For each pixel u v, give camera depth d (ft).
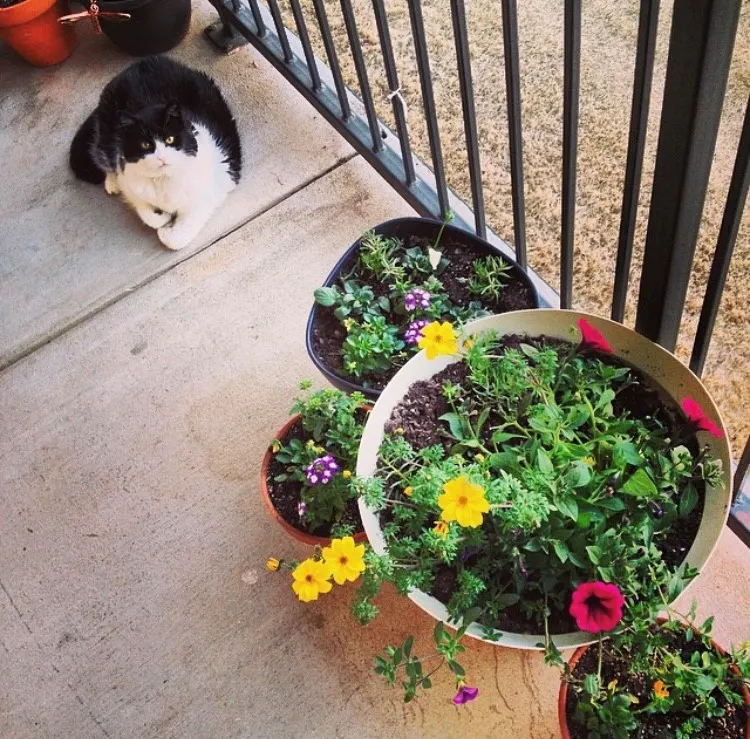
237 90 7.17
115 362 6.05
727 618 4.58
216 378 5.86
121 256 6.52
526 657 4.63
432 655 4.30
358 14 7.38
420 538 3.93
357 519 4.65
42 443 5.77
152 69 6.68
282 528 5.14
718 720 3.82
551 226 6.14
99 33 7.68
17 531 5.46
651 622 3.74
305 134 6.84
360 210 6.41
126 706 4.83
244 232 6.47
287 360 5.86
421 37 4.83
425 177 6.17
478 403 4.38
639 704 3.95
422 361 4.44
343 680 4.74
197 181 6.30
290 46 6.88
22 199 6.94
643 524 3.72
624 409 4.22
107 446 5.70
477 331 4.46
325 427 4.80
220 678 4.85
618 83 6.52
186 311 6.19
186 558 5.24
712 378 5.41
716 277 3.83
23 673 5.00
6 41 7.24
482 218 5.47
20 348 6.21
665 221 3.67
